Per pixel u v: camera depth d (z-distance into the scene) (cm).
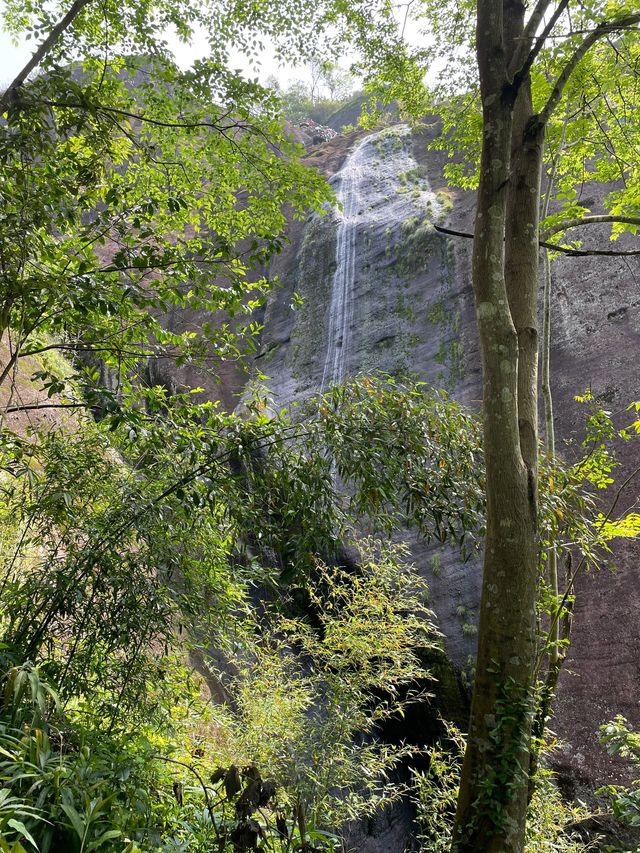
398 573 526
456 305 1477
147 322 405
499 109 330
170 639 380
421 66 669
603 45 594
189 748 444
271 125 534
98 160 415
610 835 658
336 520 390
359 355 1538
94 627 348
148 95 539
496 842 260
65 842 248
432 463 405
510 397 300
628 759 715
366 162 2238
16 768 258
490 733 272
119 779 294
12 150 359
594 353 1108
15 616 355
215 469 374
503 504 292
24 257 329
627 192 673
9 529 478
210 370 425
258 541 402
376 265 1727
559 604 507
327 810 444
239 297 399
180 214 566
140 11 495
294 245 2072
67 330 385
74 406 373
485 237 319
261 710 455
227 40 587
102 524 368
